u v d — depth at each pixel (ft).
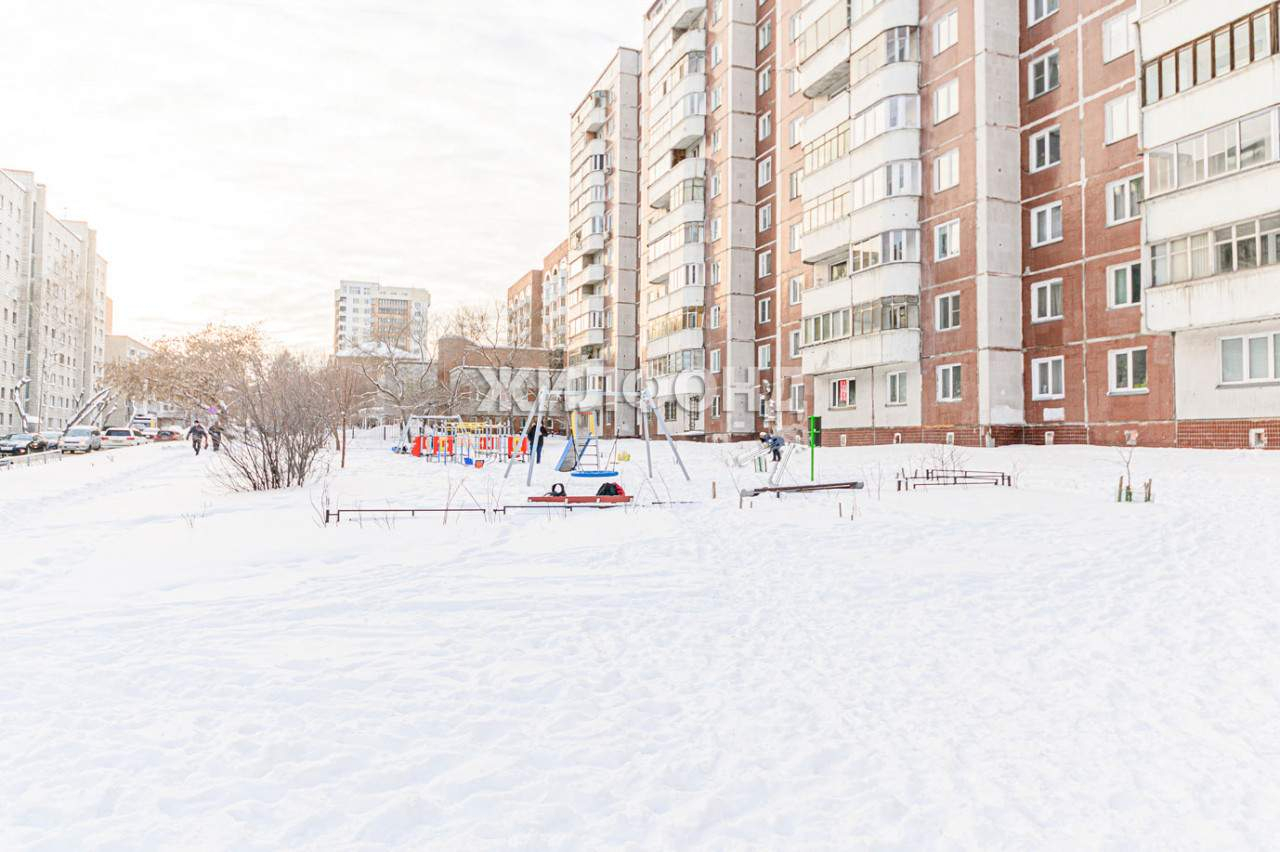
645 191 174.09
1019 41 87.25
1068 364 80.38
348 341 215.10
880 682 16.22
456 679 15.87
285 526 35.94
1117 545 30.04
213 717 13.60
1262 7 60.23
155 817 10.23
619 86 204.54
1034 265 84.74
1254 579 24.27
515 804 10.81
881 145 96.89
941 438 90.89
